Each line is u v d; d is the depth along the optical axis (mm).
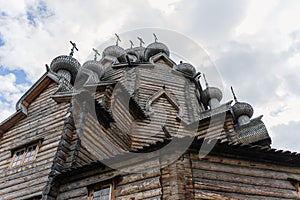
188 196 5582
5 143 10148
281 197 6367
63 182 7289
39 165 8312
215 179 6133
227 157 6672
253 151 6660
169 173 5938
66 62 15805
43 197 6809
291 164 7133
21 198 7742
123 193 6242
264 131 13562
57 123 9266
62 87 10570
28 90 11125
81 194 6793
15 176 8555
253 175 6559
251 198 6086
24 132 10000
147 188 6043
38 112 10383
